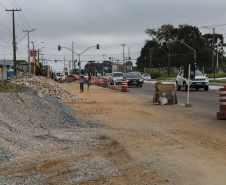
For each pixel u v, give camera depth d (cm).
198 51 10488
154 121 1209
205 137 871
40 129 1024
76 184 489
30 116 1168
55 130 1024
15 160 636
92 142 831
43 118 1174
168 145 772
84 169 572
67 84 5178
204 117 1292
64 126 1105
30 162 621
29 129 995
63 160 639
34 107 1274
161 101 1841
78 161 630
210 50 10475
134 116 1361
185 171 547
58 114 1238
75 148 754
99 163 614
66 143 817
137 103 1953
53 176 532
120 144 800
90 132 993
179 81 3284
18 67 8650
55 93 2342
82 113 1479
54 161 630
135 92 3048
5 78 6962
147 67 13900
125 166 589
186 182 489
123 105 1836
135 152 705
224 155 660
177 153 685
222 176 515
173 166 581
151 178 512
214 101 2023
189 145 766
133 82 4084
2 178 524
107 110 1590
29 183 497
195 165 585
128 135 927
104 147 768
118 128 1063
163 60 11306
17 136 790
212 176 516
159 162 612
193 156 655
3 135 752
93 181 502
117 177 521
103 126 1111
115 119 1279
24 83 2455
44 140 845
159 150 719
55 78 8475
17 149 699
